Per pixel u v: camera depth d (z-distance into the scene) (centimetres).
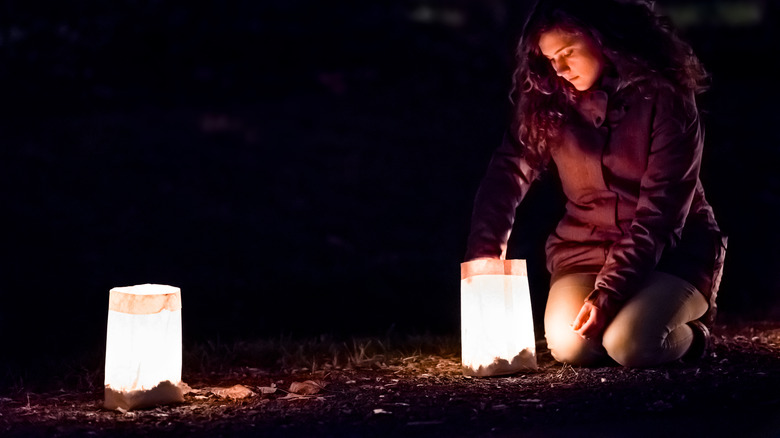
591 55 596
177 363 559
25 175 1320
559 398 532
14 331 884
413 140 1484
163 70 1738
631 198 618
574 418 489
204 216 1245
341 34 1888
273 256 1140
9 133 1455
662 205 596
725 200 1221
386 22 1922
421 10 1967
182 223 1226
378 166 1408
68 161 1375
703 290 624
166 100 1641
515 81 638
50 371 680
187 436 484
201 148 1450
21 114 1538
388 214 1266
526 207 1182
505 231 645
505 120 1516
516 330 610
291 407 537
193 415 528
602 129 614
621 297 598
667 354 605
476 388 571
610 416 490
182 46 1803
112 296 558
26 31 1775
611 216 625
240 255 1141
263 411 530
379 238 1199
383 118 1570
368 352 705
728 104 1512
